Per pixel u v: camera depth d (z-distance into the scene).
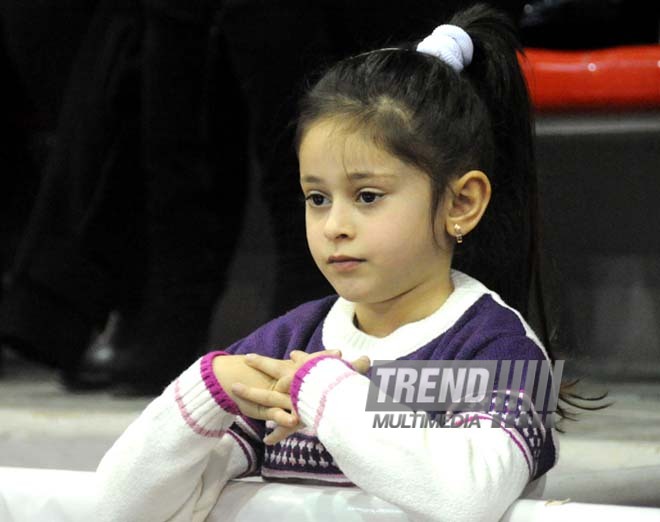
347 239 2.88
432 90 3.02
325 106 2.97
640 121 7.17
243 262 9.84
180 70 7.03
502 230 3.44
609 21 8.25
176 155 7.21
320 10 6.23
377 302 3.04
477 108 3.13
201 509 2.89
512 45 3.47
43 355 7.89
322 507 2.71
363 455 2.54
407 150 2.87
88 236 7.79
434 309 3.06
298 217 6.28
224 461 2.97
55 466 5.23
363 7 6.16
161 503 2.81
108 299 8.00
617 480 3.57
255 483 2.88
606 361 9.47
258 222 9.68
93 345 9.30
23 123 10.12
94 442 5.91
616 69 7.01
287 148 6.21
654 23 8.30
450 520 2.49
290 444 3.01
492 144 3.21
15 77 9.88
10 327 7.78
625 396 7.82
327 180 2.92
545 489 3.35
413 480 2.51
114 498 2.81
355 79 3.04
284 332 3.26
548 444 2.95
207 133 7.20
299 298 6.24
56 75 8.55
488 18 3.45
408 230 2.88
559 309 4.07
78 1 8.26
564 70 7.11
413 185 2.90
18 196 10.27
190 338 7.54
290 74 6.24
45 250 7.84
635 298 9.41
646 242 9.15
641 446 5.38
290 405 2.71
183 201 7.29
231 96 7.21
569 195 8.70
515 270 3.46
